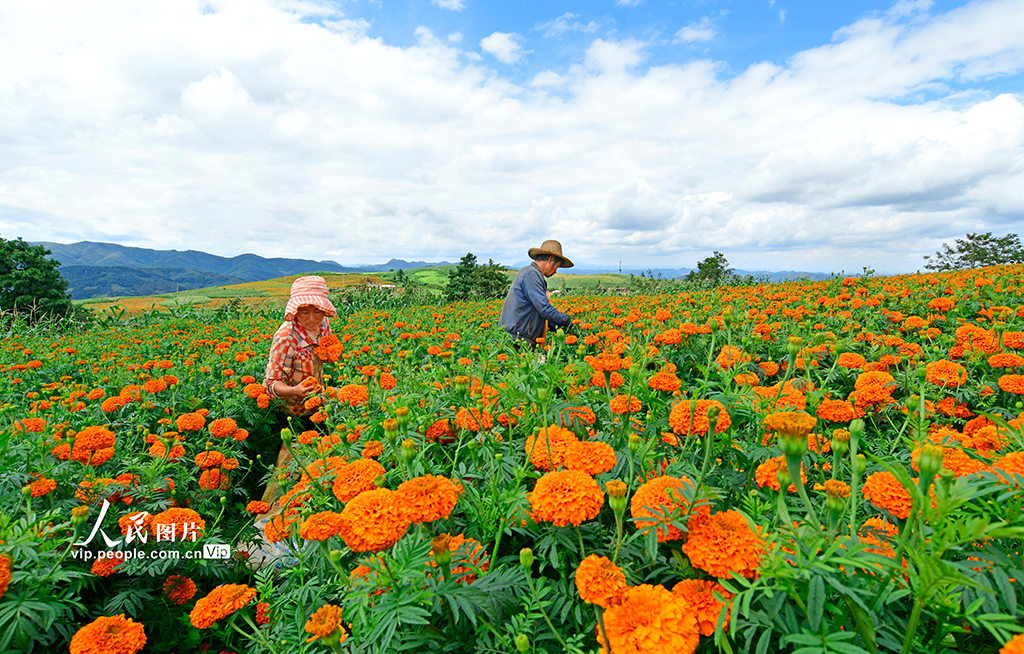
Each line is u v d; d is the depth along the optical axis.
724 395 1.85
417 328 7.63
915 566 0.96
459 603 1.19
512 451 1.94
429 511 1.31
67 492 2.35
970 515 1.11
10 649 1.58
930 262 44.19
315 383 4.06
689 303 7.70
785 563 1.01
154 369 5.01
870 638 0.93
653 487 1.29
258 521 2.96
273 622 1.82
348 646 1.41
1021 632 0.90
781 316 5.39
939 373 2.52
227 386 4.47
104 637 1.65
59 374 5.80
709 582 1.13
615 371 2.20
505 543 1.59
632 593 1.08
